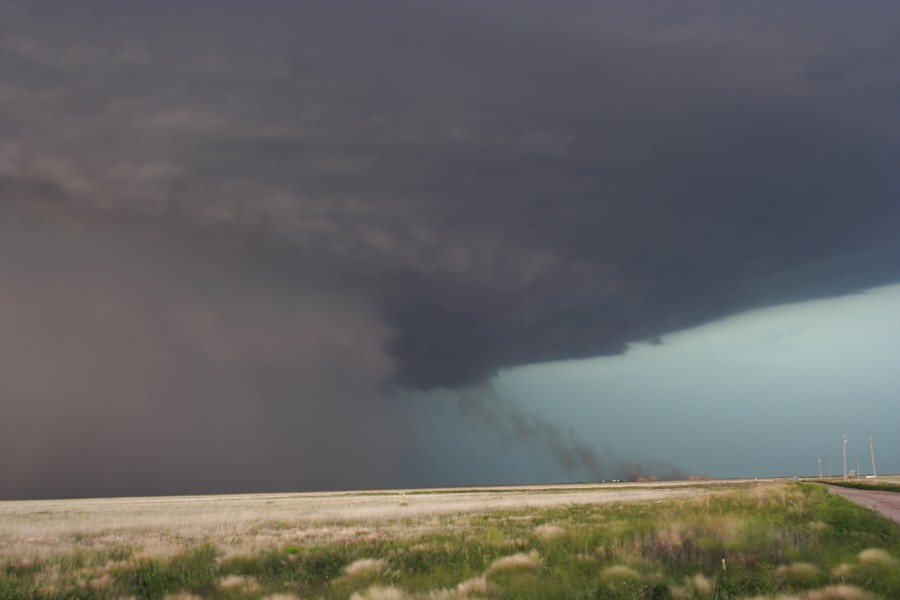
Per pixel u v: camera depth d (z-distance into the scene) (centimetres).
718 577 1366
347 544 2247
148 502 10088
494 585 1320
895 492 4547
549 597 1265
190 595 1448
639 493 7325
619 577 1352
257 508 6112
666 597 1253
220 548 2208
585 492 9194
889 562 1338
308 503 7256
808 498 3269
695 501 3494
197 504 7931
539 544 2025
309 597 1458
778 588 1256
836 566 1382
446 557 1903
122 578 1702
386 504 5944
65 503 10550
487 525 2905
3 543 2586
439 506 4997
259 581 1619
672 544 1686
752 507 2898
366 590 1368
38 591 1547
